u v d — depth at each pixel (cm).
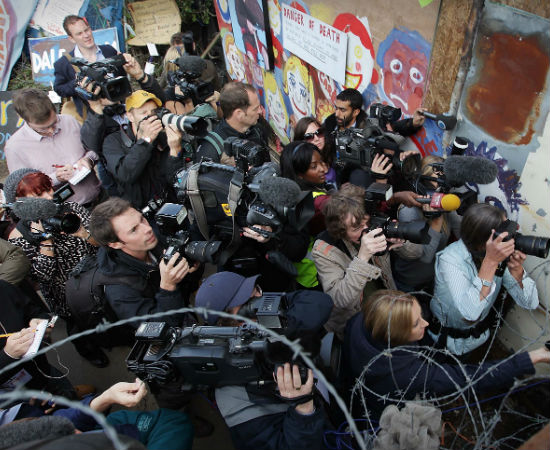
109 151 354
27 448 99
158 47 838
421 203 252
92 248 304
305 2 416
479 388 192
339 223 238
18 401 213
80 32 536
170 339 184
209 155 336
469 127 273
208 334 181
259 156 253
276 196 213
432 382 194
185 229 293
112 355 363
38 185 299
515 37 227
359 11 347
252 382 180
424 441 161
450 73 276
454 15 262
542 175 231
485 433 170
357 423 221
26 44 810
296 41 454
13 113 711
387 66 335
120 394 190
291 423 171
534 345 261
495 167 224
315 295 204
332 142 349
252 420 181
